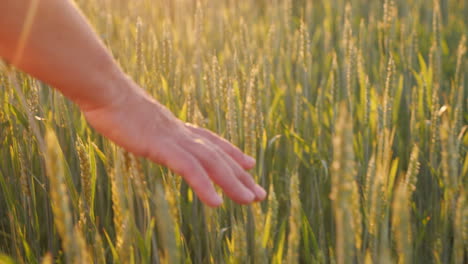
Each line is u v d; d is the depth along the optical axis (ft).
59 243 4.88
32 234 4.64
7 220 5.28
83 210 3.38
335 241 4.88
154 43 6.18
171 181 3.30
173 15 10.16
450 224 4.39
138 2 9.98
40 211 5.34
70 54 2.29
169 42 6.20
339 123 1.98
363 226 4.51
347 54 6.57
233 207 4.52
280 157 6.55
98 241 2.94
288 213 4.97
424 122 5.41
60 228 2.10
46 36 2.23
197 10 7.00
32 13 2.15
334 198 2.08
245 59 6.35
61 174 2.06
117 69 2.53
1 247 5.08
